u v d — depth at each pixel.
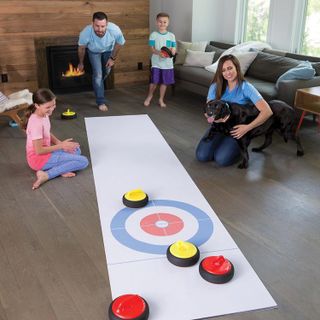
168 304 1.89
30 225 2.52
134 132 4.15
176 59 5.56
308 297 1.96
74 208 2.71
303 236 2.44
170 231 2.46
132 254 2.24
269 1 5.35
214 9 5.98
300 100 3.80
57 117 4.61
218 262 2.07
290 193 2.94
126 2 5.79
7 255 2.24
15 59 5.33
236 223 2.56
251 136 3.30
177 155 3.59
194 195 2.89
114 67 6.03
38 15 5.28
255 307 1.89
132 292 1.97
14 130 4.22
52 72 5.56
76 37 5.55
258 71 4.86
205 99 5.42
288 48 5.14
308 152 3.67
